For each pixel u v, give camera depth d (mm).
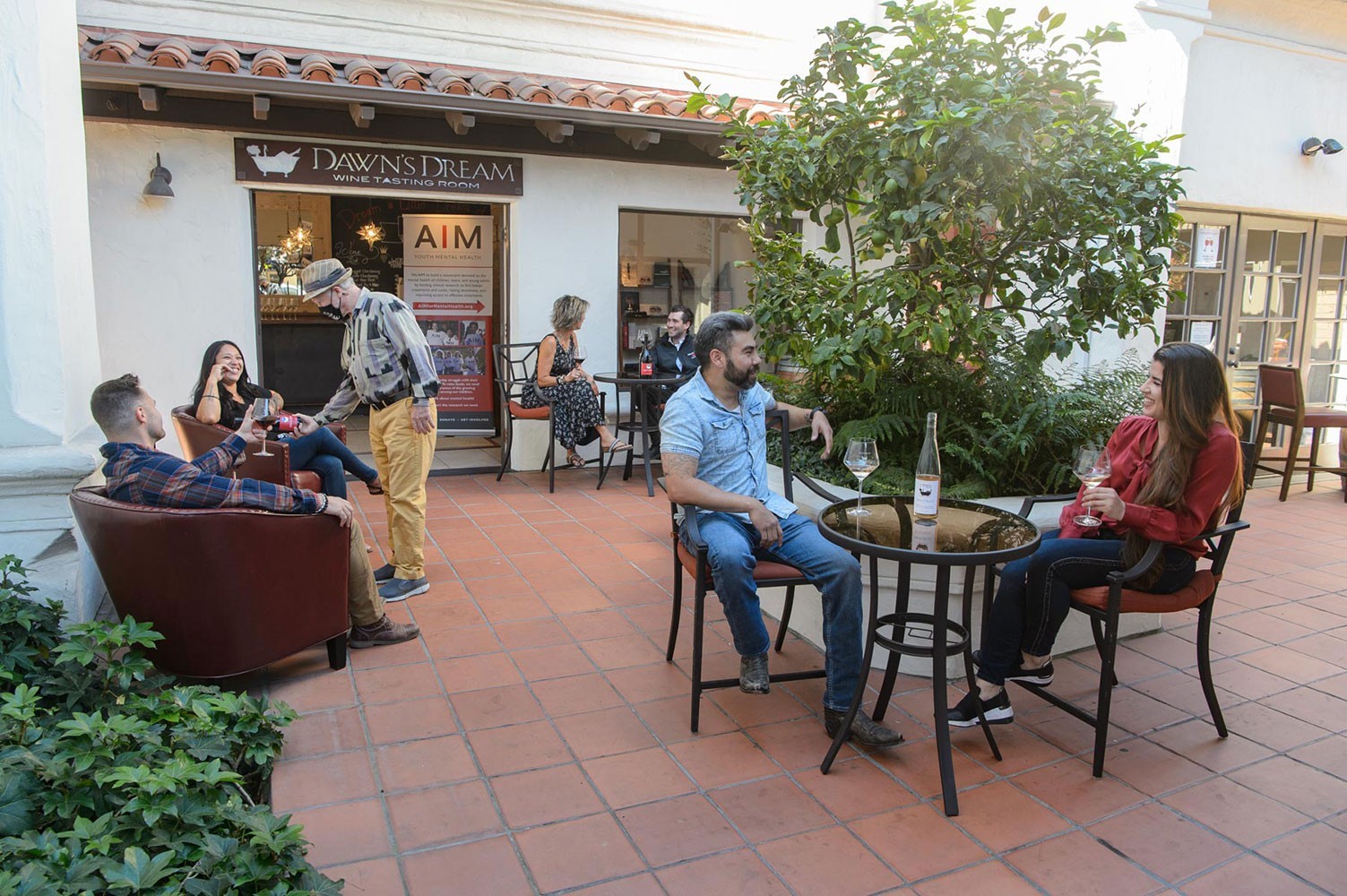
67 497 3363
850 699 3090
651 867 2434
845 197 3979
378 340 4137
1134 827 2656
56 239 3371
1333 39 7652
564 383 6816
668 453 3246
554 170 7211
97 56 5332
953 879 2408
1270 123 7477
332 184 6508
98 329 6070
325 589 3465
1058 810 2740
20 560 3125
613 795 2777
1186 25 6645
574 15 7340
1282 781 2920
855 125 3709
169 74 5398
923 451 3010
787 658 3818
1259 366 7266
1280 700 3510
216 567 3086
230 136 6207
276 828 2043
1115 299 3932
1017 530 2959
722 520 3295
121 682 2717
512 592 4551
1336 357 8547
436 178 6797
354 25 6727
